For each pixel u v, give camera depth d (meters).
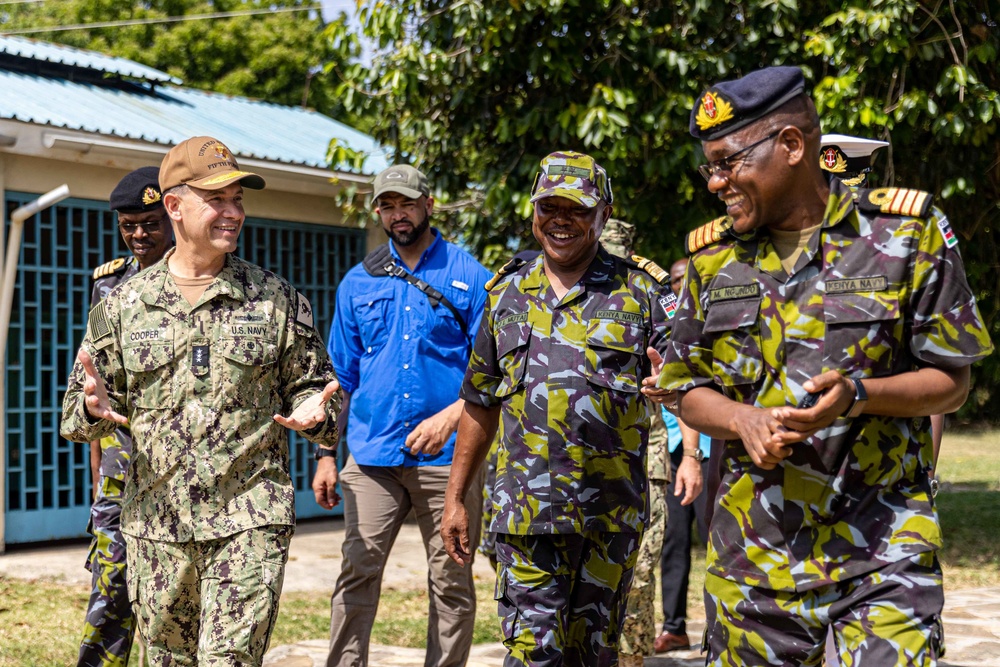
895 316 2.43
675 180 8.84
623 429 3.48
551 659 3.39
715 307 2.61
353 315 4.76
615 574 3.49
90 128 8.45
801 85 2.50
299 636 6.05
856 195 2.51
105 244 9.04
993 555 8.82
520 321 3.57
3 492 8.20
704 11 8.38
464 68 8.69
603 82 8.57
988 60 8.30
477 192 9.52
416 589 7.50
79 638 5.89
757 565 2.56
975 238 9.27
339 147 9.22
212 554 3.45
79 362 3.72
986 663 5.43
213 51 21.94
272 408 3.57
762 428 2.40
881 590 2.41
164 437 3.47
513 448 3.50
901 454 2.46
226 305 3.54
